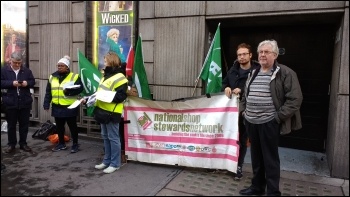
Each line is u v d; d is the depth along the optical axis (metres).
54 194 3.60
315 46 5.17
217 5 4.76
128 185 3.86
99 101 4.23
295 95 3.21
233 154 4.04
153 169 4.41
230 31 5.59
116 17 5.68
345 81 3.94
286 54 5.32
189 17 4.97
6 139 5.94
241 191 3.63
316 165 4.60
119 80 4.15
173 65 5.16
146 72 5.45
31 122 6.68
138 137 4.60
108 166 4.44
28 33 6.57
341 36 4.04
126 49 5.65
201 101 4.22
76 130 5.21
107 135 4.36
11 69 5.07
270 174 3.43
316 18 4.54
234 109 4.02
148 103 4.49
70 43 6.13
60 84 5.08
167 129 4.43
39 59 6.46
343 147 4.03
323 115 5.21
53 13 6.23
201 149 4.27
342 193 3.66
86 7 5.89
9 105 5.08
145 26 5.41
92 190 3.71
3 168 4.35
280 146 5.54
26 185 3.85
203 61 4.96
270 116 3.34
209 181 3.99
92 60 5.94
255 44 5.47
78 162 4.72
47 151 5.26
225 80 4.20
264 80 3.37
